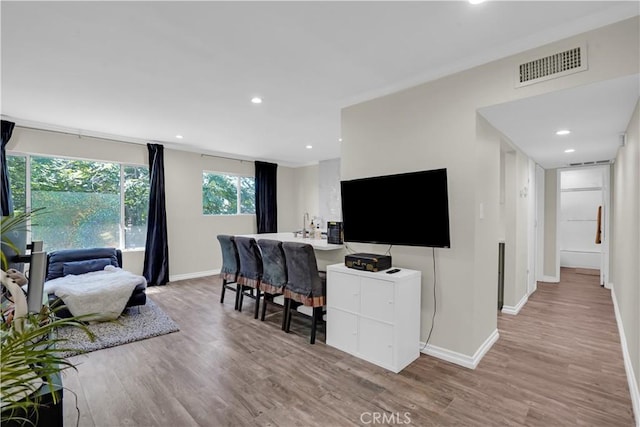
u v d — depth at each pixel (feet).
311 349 9.62
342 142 11.51
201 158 20.56
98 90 10.18
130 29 6.77
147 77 9.20
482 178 8.81
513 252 12.73
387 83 9.53
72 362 8.76
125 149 17.12
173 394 7.27
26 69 8.64
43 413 4.54
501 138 10.82
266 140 17.47
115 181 17.08
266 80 9.41
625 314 9.43
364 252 10.82
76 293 11.19
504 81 7.77
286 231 25.89
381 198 9.46
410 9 6.09
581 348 9.57
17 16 6.25
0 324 3.91
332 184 23.52
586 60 6.65
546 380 7.76
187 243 19.81
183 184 19.67
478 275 8.67
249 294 14.96
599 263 23.31
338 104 11.34
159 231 17.93
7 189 13.21
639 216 7.14
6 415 4.21
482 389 7.39
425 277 9.26
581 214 24.68
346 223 10.52
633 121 8.27
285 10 6.12
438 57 7.97
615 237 14.02
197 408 6.75
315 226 14.94
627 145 9.53
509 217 12.80
